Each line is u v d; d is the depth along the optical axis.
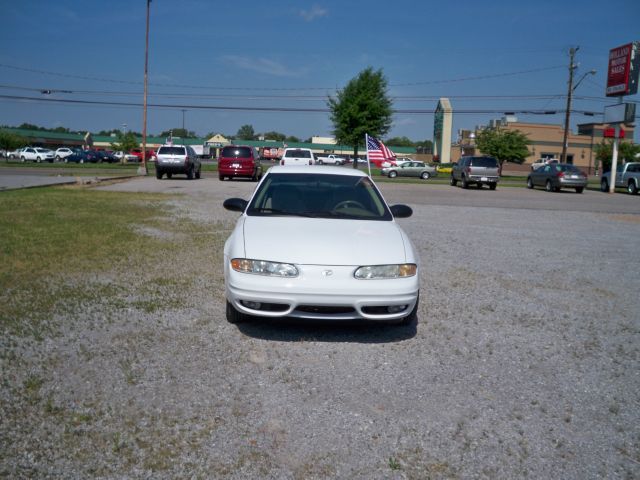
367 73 45.09
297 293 4.50
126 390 3.71
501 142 57.69
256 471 2.90
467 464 3.04
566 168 28.89
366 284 4.56
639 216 16.61
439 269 7.87
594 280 7.57
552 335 5.20
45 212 11.68
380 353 4.56
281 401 3.66
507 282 7.23
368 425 3.40
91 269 6.89
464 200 20.59
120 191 18.56
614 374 4.32
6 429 3.17
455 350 4.70
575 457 3.15
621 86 29.81
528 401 3.81
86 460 2.93
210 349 4.48
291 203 5.76
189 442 3.13
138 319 5.11
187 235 9.73
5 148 61.72
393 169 46.06
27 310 5.20
